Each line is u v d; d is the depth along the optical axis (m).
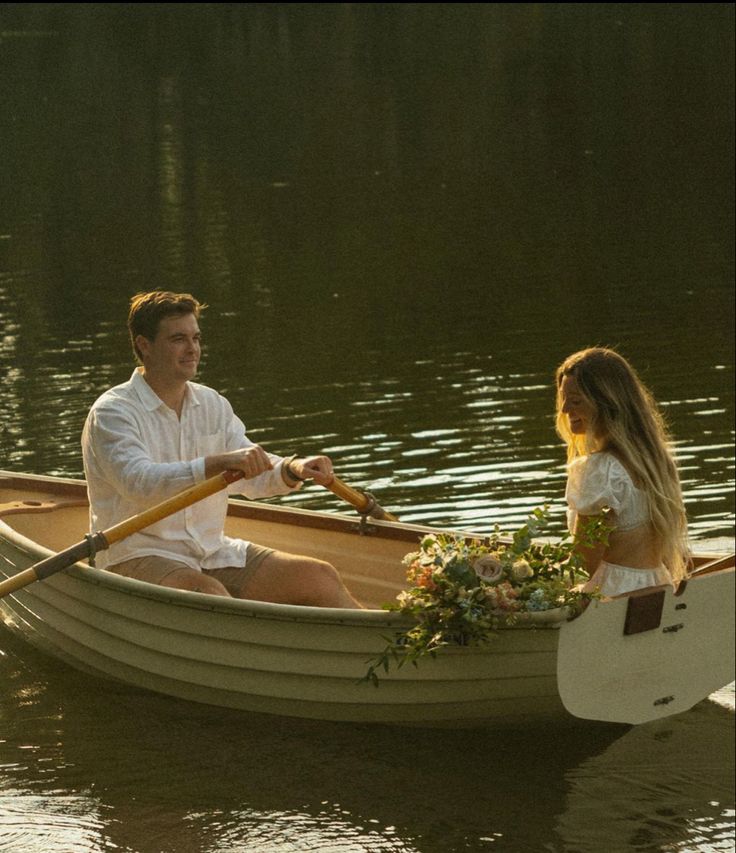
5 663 6.81
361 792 5.47
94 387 11.73
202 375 12.33
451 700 5.76
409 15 54.59
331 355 12.95
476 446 10.05
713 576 5.78
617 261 16.94
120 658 6.41
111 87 38.12
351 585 7.15
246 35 51.59
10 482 7.68
